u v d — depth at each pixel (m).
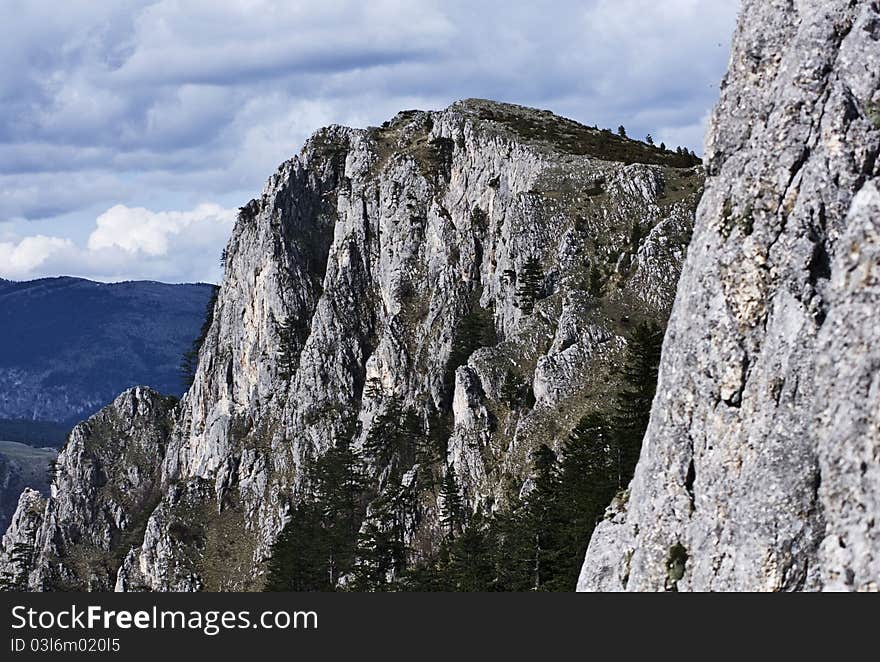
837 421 59.97
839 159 65.06
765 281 66.44
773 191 67.31
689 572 67.50
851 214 63.34
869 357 59.12
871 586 56.94
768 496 62.12
